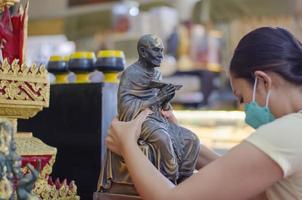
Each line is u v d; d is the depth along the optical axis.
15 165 0.96
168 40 3.93
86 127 1.47
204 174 1.02
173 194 1.02
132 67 1.21
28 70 1.12
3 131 0.94
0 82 1.08
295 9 3.53
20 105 1.12
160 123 1.18
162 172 1.14
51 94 1.52
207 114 2.94
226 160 1.02
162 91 1.21
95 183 1.45
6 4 1.15
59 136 1.51
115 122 1.18
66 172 1.50
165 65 3.79
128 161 1.09
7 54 1.14
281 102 1.10
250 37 1.12
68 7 4.82
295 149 1.01
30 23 4.89
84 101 1.47
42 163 1.15
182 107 3.63
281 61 1.08
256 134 1.03
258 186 1.02
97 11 4.66
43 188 1.15
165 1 4.38
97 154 1.45
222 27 3.86
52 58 1.62
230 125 2.84
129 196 1.16
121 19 4.47
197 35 3.81
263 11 3.65
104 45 4.54
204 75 3.70
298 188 1.05
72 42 4.80
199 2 3.98
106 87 1.46
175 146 1.18
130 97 1.19
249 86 1.12
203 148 1.35
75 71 1.55
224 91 3.67
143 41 1.20
